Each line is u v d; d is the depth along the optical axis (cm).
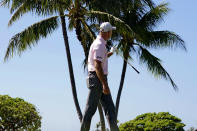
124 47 3061
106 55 651
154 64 3081
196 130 2025
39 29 2459
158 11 2978
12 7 2508
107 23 651
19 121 3181
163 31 3147
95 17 2533
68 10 2555
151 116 4400
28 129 3247
